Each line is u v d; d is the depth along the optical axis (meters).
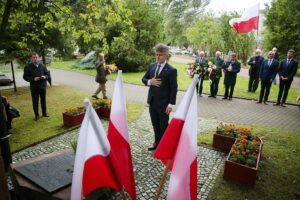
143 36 18.23
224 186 3.80
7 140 3.98
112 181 2.07
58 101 9.09
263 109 8.40
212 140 5.53
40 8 5.87
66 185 3.03
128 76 15.73
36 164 3.48
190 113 2.14
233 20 11.83
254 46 23.06
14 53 9.98
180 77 15.23
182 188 2.09
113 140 2.38
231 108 8.46
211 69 9.78
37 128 6.17
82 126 2.00
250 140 4.92
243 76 16.73
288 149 5.13
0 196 2.22
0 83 12.44
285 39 17.78
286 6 17.78
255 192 3.66
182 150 2.12
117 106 2.41
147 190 3.67
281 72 8.68
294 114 7.82
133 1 17.91
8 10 4.41
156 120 4.82
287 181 3.96
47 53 12.81
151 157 4.69
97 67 9.03
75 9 6.02
